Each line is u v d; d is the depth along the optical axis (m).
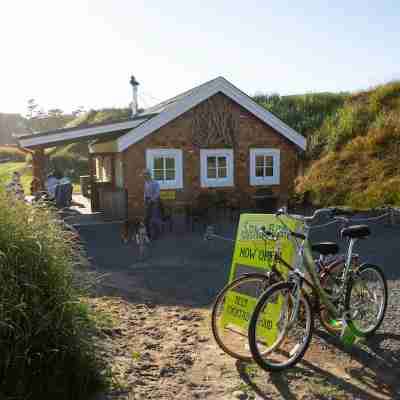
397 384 3.54
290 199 14.34
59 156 31.62
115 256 8.78
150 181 10.73
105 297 5.69
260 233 4.29
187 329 4.68
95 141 17.62
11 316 2.90
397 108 19.27
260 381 3.56
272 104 25.97
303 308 4.12
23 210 3.55
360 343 4.31
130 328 4.62
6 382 2.88
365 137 18.55
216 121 14.27
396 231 10.78
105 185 15.67
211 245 9.73
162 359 3.92
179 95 16.56
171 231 11.72
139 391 3.32
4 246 3.13
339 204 15.66
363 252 8.59
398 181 14.90
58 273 3.30
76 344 3.16
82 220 13.69
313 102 25.20
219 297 4.01
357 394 3.37
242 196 14.55
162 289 6.33
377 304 4.52
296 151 15.59
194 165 14.12
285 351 4.09
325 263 4.32
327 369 3.78
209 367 3.80
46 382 3.02
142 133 13.23
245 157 14.76
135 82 19.12
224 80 14.06
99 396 3.18
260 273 4.23
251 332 3.53
